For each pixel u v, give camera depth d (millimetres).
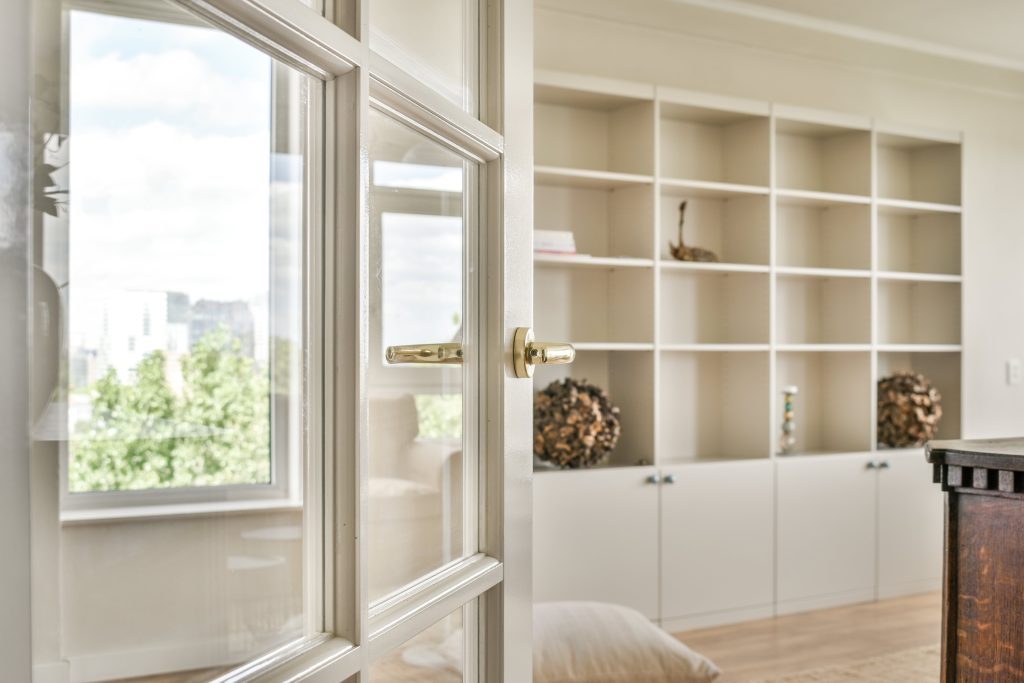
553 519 3811
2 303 400
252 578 586
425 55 875
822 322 4969
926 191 5258
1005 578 1290
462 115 923
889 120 5145
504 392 1054
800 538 4414
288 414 623
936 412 4871
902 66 5035
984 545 1316
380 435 763
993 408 5473
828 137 4934
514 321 1091
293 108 626
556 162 4223
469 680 997
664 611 4051
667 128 4520
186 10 514
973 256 5434
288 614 624
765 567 4316
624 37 4348
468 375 990
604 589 3910
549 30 4172
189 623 529
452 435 941
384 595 772
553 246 3865
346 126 682
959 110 5395
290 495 625
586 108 4289
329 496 674
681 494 4102
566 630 2637
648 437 4125
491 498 1047
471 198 998
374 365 749
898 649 3869
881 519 4648
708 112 4371
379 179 758
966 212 5410
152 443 499
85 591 456
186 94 517
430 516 880
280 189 611
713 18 4297
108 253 464
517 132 1105
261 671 588
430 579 878
